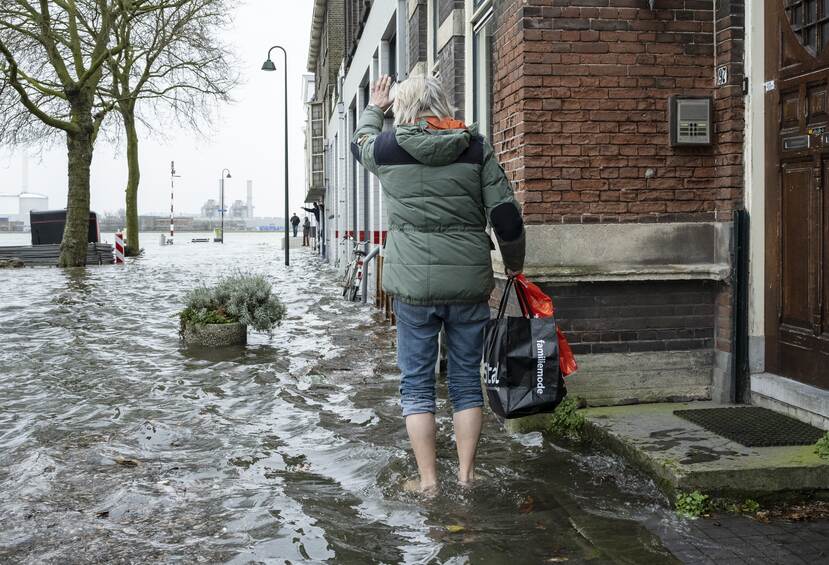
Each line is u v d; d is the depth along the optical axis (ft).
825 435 14.33
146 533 12.06
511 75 19.02
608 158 18.29
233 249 163.53
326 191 114.21
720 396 18.26
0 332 34.71
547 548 11.37
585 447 16.55
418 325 13.64
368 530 12.10
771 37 17.19
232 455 16.21
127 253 123.34
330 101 102.94
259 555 11.19
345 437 17.48
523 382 13.51
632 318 18.45
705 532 12.03
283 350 29.73
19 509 13.08
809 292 16.17
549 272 17.85
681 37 18.37
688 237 18.48
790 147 16.58
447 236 13.33
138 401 21.18
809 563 10.89
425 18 35.78
